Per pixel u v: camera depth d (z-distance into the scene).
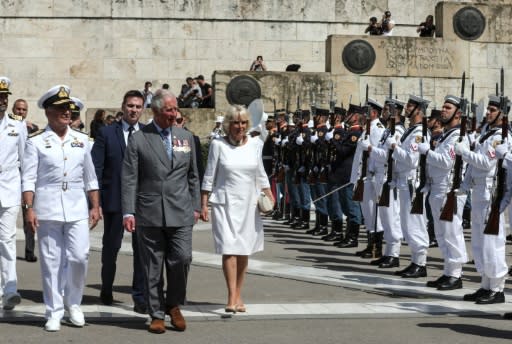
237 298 16.28
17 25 49.31
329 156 28.42
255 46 50.41
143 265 14.63
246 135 16.48
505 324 15.29
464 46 43.69
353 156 27.23
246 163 16.12
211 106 44.34
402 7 50.84
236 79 43.03
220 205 16.11
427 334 14.36
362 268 22.27
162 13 49.94
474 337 14.16
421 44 43.38
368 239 24.34
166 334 14.23
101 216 15.74
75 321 14.76
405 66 43.31
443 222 19.19
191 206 14.89
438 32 44.06
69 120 15.16
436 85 43.50
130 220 14.56
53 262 14.74
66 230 14.89
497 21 43.91
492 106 17.84
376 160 23.66
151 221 14.47
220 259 23.30
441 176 19.36
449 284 19.08
